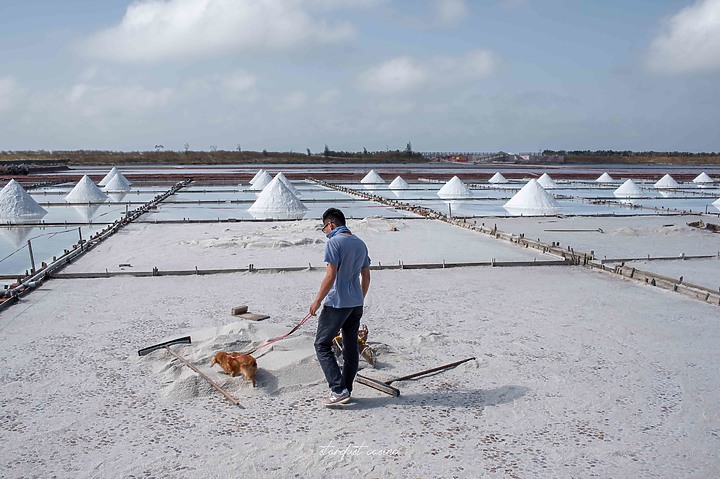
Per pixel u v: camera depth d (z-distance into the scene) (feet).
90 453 8.96
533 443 9.38
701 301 18.71
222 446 9.19
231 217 43.14
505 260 25.32
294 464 8.67
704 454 9.09
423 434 9.64
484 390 11.46
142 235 32.30
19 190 43.50
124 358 13.01
